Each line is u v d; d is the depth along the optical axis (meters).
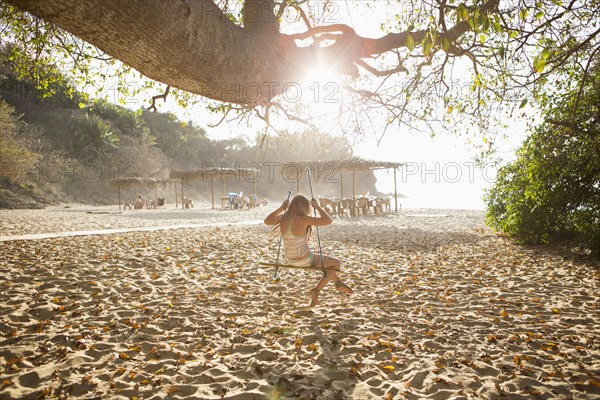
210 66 3.09
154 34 2.62
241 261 9.20
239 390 3.45
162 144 71.69
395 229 16.28
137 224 18.41
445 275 7.88
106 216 24.81
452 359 4.04
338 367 3.89
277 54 3.80
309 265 4.56
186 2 2.72
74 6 2.30
